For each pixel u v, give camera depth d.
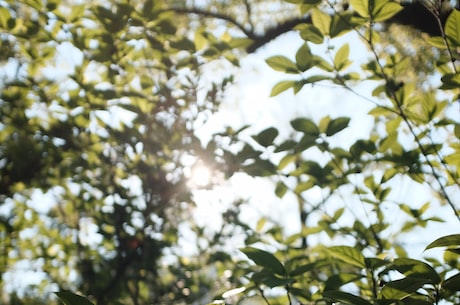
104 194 4.60
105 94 3.37
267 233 3.29
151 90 3.50
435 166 2.56
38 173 4.50
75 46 3.06
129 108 3.37
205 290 4.71
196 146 3.30
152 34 3.07
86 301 1.30
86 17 3.05
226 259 3.73
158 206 4.42
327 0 2.19
